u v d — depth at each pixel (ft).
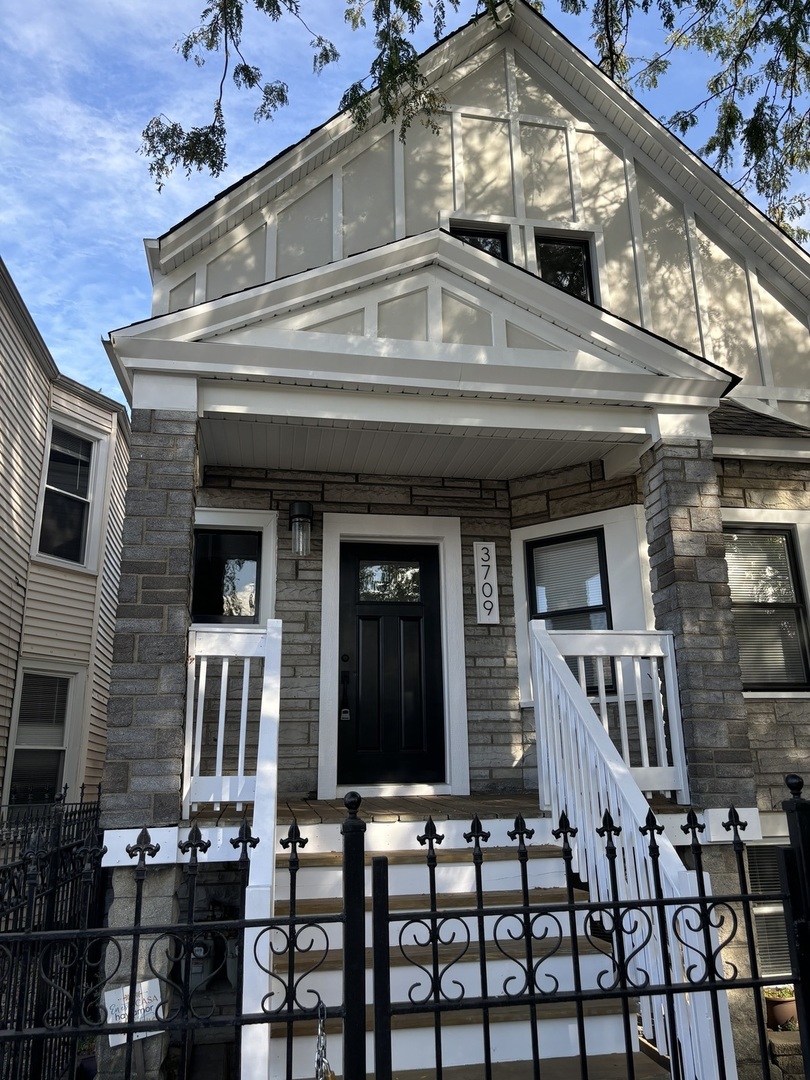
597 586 21.31
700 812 15.81
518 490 22.58
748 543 21.15
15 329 29.60
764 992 17.15
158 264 20.18
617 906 8.21
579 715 14.44
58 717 33.06
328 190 21.74
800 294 25.12
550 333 17.43
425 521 21.91
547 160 23.97
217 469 21.04
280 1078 10.84
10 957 8.16
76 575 34.30
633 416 18.11
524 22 24.13
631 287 23.68
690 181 24.61
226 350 15.61
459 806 17.29
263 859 11.27
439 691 21.34
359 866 7.47
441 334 16.88
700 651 16.61
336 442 19.33
